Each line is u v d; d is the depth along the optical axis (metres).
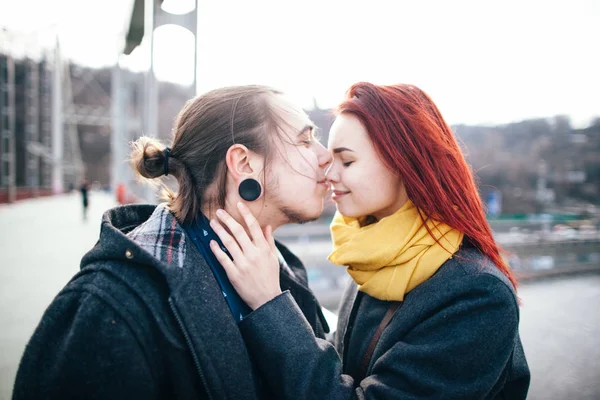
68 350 0.67
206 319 0.75
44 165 45.78
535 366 4.68
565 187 49.03
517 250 14.22
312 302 1.17
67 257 6.88
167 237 0.85
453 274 0.90
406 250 0.95
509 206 48.78
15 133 43.25
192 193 0.93
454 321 0.84
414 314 0.90
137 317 0.71
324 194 1.01
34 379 0.69
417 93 1.03
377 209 1.02
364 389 0.86
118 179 16.03
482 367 0.82
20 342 2.97
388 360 0.87
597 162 46.59
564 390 3.97
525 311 7.70
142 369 0.69
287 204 0.94
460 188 0.98
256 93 0.94
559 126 49.62
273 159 0.92
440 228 0.95
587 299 8.66
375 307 1.06
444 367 0.82
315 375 0.81
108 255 0.76
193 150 0.94
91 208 22.02
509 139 51.56
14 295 4.37
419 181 0.93
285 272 1.17
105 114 55.16
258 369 0.86
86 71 68.38
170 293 0.73
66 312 0.72
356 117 0.99
